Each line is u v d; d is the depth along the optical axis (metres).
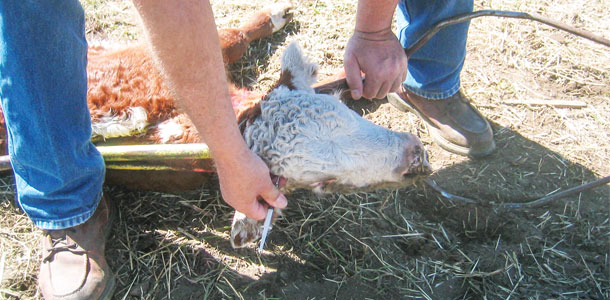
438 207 0.90
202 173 0.85
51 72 0.59
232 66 1.16
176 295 0.77
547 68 1.14
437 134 1.00
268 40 1.23
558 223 0.86
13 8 0.54
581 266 0.81
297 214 0.88
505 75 1.13
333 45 1.19
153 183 0.88
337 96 0.77
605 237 0.84
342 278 0.79
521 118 1.04
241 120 0.73
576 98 1.08
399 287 0.78
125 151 0.70
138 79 0.83
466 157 0.98
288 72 0.75
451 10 0.85
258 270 0.80
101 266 0.76
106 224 0.81
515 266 0.80
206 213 0.88
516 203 0.89
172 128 0.78
